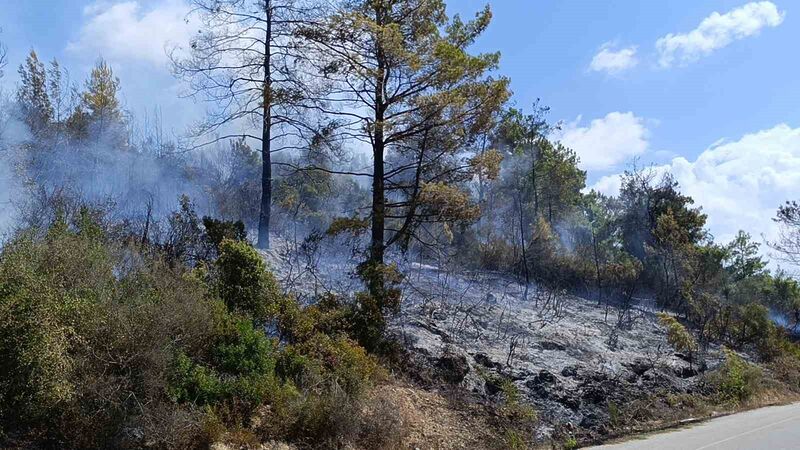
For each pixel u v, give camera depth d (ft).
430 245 65.67
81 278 33.35
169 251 47.03
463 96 58.54
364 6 62.03
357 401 39.29
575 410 52.13
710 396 65.67
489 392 50.62
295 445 35.68
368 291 53.42
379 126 57.93
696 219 114.01
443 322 60.95
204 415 32.89
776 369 83.46
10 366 27.63
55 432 29.25
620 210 132.46
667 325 75.20
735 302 99.60
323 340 43.98
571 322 73.61
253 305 42.42
